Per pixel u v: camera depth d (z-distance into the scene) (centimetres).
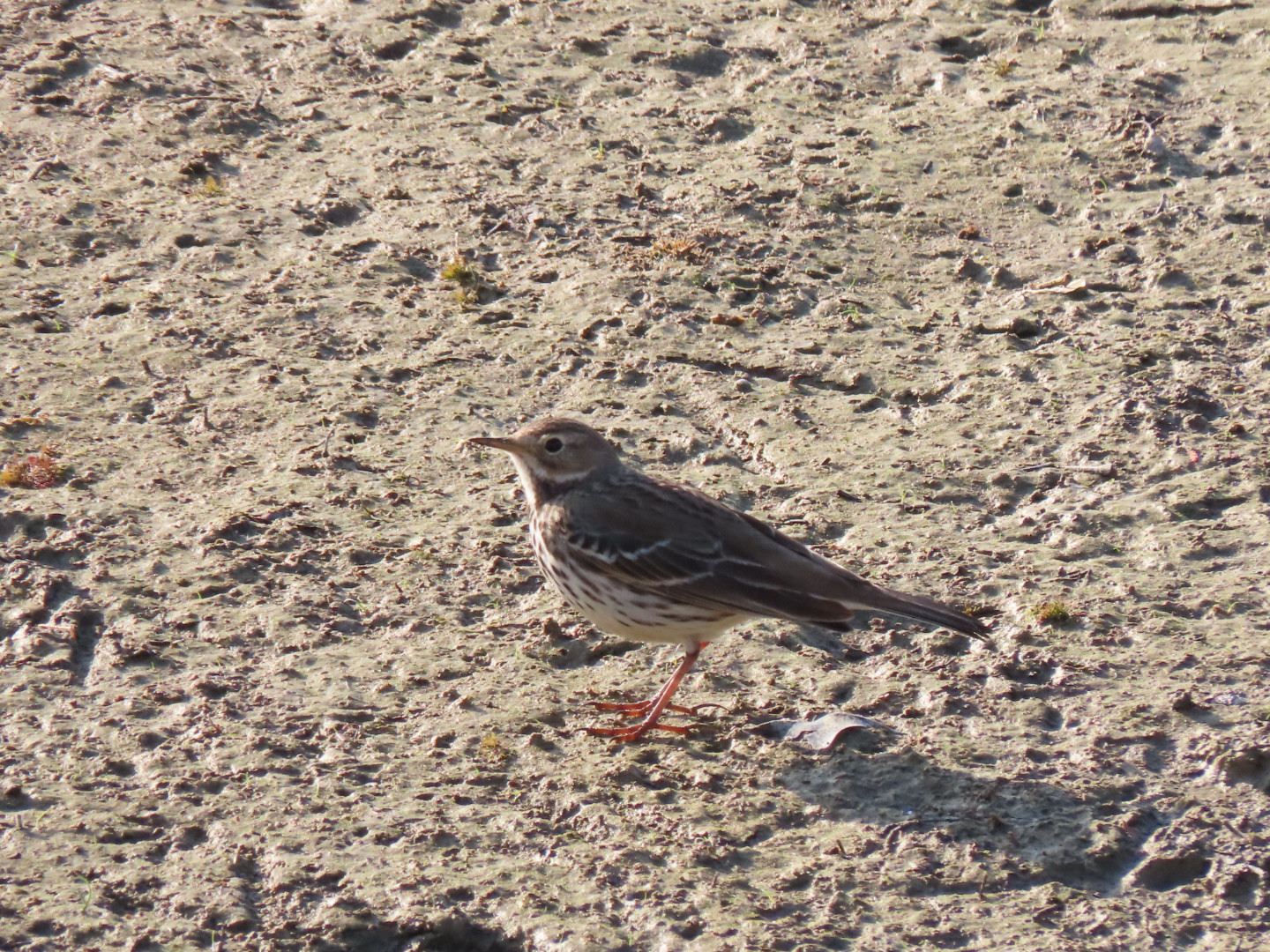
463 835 987
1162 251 1725
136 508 1320
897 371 1542
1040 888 948
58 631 1165
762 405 1495
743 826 999
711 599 1072
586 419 1472
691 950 898
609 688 1141
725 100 2070
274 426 1448
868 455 1419
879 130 1992
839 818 1006
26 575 1226
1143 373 1517
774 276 1702
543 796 1026
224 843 973
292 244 1750
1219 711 1088
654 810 1012
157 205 1811
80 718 1080
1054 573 1255
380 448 1423
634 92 2091
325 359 1556
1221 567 1252
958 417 1470
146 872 950
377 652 1169
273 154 1930
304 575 1252
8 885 934
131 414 1455
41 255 1706
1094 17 2225
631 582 1089
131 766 1038
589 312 1639
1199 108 2003
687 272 1702
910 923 920
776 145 1961
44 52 2142
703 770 1048
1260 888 940
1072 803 1008
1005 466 1395
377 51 2184
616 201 1841
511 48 2198
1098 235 1761
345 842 978
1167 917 923
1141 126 1945
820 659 1170
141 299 1636
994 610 1215
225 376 1520
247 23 2258
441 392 1505
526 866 962
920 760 1051
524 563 1270
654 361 1562
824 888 946
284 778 1030
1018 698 1115
